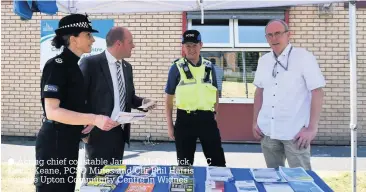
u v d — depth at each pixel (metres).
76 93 2.69
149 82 7.49
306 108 3.15
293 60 3.11
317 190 2.16
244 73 7.46
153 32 7.43
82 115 2.48
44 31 7.62
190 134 3.84
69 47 2.70
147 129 7.55
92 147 3.39
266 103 3.26
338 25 7.22
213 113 3.92
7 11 7.66
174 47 7.43
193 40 3.77
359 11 7.19
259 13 7.29
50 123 2.65
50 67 2.58
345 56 7.25
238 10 7.29
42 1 2.97
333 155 6.56
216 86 4.05
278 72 3.16
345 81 7.27
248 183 2.29
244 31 7.41
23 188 4.61
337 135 7.32
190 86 3.80
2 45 7.72
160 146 7.18
